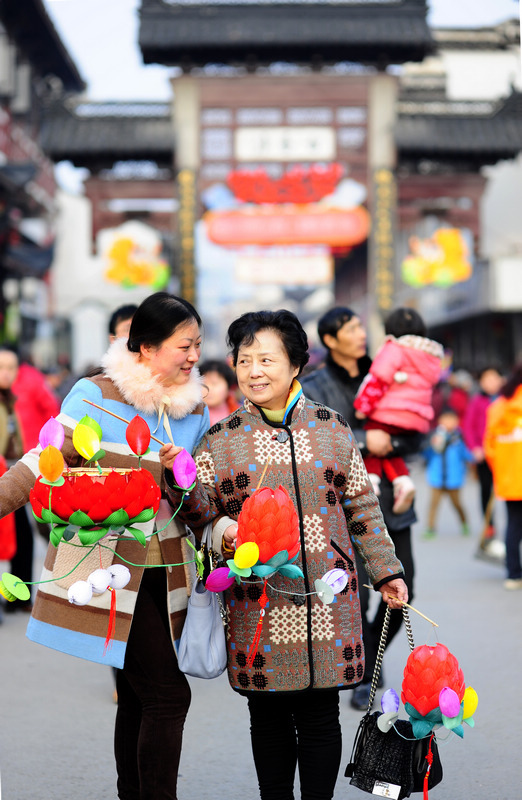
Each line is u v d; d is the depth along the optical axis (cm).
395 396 1066
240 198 5028
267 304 8431
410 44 5034
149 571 686
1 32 5453
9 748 980
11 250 4781
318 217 5025
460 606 1614
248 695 666
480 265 5153
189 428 708
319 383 1112
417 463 4953
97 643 661
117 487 588
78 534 599
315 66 5184
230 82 5062
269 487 660
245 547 591
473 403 2338
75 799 845
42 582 615
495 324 5581
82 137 5028
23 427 1733
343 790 858
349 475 688
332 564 659
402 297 7300
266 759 689
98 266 7794
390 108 5078
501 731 1004
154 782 671
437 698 621
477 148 5066
